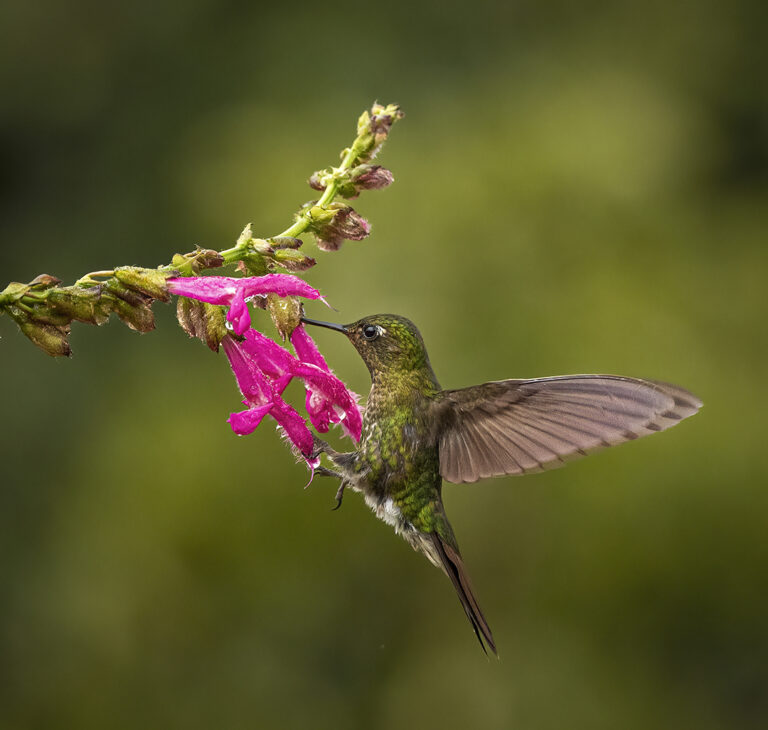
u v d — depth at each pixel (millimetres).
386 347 5938
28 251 14789
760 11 16266
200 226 13305
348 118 14297
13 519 12938
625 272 12930
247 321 4727
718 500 12094
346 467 5965
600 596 12125
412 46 15445
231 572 12055
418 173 12961
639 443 12055
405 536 5945
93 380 13242
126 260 14383
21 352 13672
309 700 12414
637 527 12000
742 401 12656
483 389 5797
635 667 12383
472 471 5754
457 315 12273
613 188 13164
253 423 5027
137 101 15484
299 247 5227
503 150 13289
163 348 13180
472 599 5742
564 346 12352
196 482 12016
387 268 12250
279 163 13305
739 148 16016
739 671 12562
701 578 12133
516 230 12766
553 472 12008
